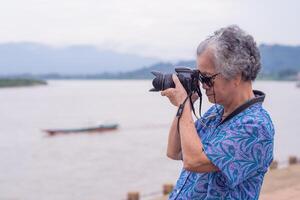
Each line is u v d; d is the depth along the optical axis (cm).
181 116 273
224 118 276
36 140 4675
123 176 2697
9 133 5384
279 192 855
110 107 10544
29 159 3550
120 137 4741
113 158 3434
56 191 2386
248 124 263
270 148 265
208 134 283
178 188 292
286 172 1092
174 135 308
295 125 5778
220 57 260
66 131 5075
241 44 260
